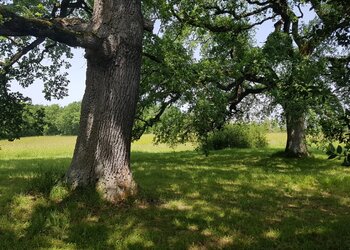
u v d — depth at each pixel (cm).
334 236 677
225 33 1973
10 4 1030
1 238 628
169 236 660
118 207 823
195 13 1844
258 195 1043
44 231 665
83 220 730
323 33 522
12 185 1066
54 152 3180
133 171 1494
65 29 768
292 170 1605
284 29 2028
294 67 1341
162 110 1936
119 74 876
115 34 863
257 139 3447
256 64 1580
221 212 823
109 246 609
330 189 1171
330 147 373
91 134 876
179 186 1133
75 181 867
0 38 849
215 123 1712
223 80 1750
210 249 605
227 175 1405
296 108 1483
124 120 884
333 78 512
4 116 1203
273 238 665
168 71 1509
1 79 1124
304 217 814
